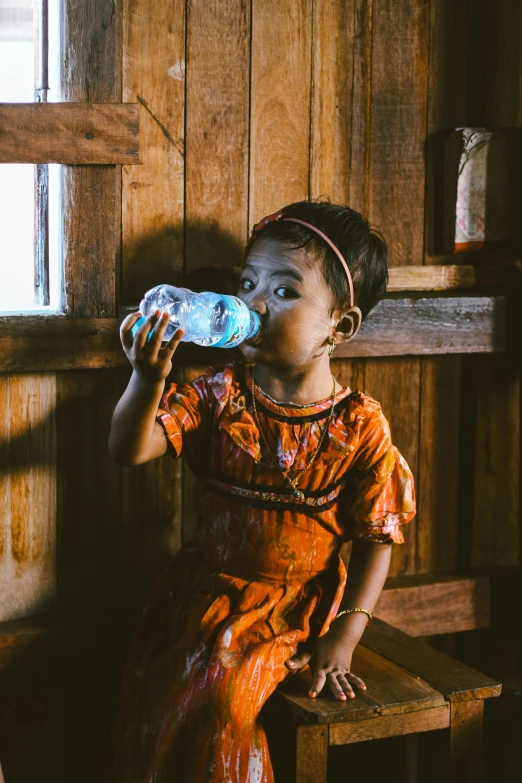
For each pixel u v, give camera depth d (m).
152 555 2.05
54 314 1.86
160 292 1.70
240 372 1.84
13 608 1.96
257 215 2.04
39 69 1.90
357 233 1.76
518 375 2.29
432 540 2.31
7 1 2.85
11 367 1.83
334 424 1.78
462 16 2.16
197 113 1.96
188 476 2.06
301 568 1.78
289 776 1.68
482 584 2.30
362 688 1.72
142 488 2.02
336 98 2.07
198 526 1.88
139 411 1.63
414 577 2.29
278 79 2.01
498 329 2.21
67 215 1.85
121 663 2.01
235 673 1.65
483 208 2.17
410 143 2.15
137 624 1.91
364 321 2.09
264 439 1.76
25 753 2.01
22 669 1.92
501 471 2.32
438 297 2.15
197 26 1.93
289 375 1.78
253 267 1.72
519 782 2.01
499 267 2.24
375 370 2.19
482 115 2.19
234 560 1.78
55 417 1.93
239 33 1.97
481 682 1.79
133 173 1.92
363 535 1.81
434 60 2.15
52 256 1.95
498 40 2.13
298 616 1.78
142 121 1.91
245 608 1.75
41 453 1.93
